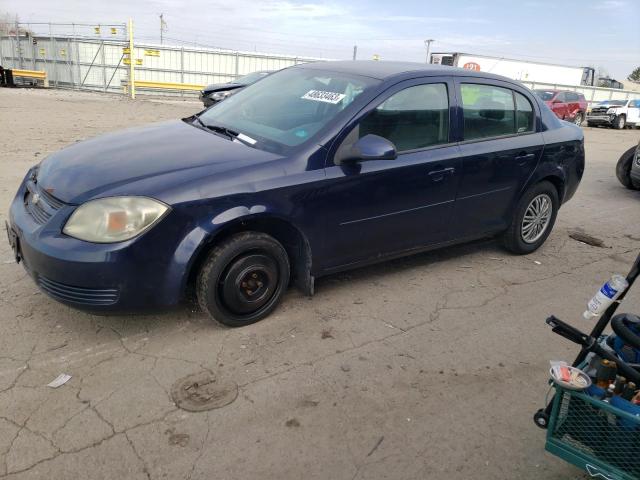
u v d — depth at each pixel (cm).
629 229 655
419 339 363
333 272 395
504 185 477
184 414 276
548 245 573
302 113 397
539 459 264
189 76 2866
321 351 340
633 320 252
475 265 498
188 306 378
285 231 372
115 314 316
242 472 244
